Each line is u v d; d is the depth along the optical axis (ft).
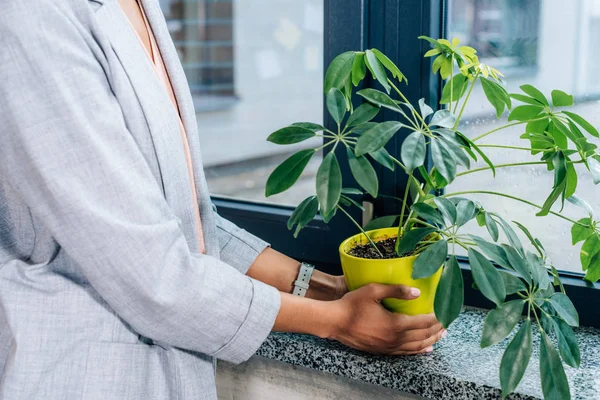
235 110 7.52
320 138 4.51
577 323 2.73
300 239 4.32
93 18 2.44
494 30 3.73
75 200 2.26
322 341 3.44
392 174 3.90
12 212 2.57
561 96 3.00
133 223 2.35
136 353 2.59
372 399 3.44
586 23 3.49
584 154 2.88
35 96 2.24
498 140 3.80
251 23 7.36
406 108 3.84
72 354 2.49
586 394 2.91
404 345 3.10
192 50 7.19
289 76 7.01
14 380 2.43
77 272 2.58
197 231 2.99
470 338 3.46
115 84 2.46
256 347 2.69
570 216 3.65
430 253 2.70
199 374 2.77
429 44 3.70
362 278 2.99
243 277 2.71
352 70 3.23
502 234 3.83
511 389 2.55
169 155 2.63
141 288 2.36
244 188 5.27
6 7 2.26
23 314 2.48
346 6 3.91
